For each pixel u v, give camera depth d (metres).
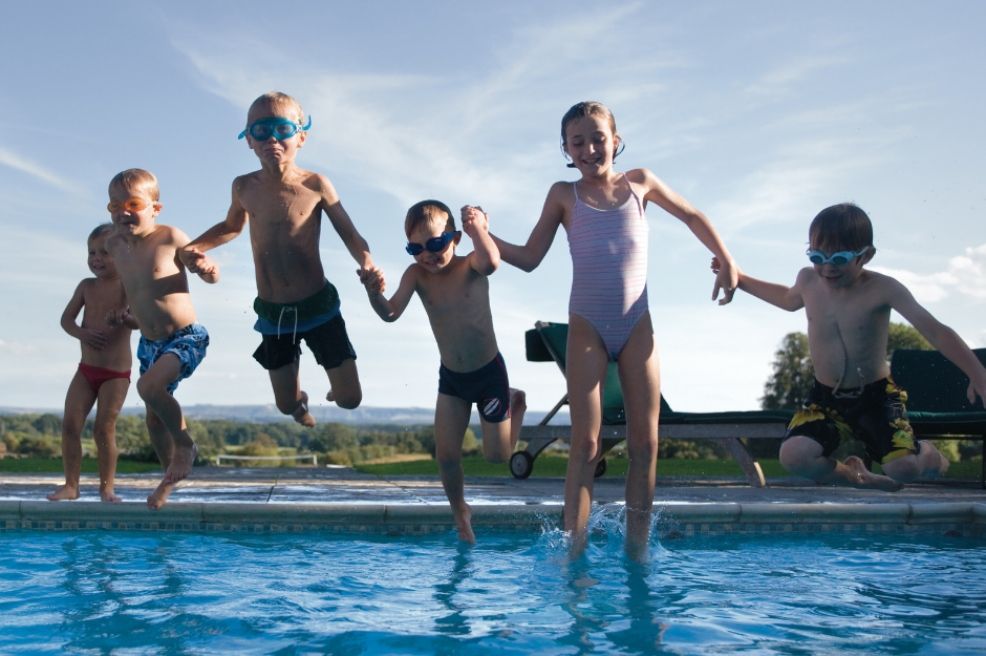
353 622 3.07
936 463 4.06
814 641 2.87
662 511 5.24
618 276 4.15
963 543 5.05
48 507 5.28
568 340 4.23
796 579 3.92
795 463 4.21
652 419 4.20
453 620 3.11
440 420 4.68
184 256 4.64
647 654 2.71
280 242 4.64
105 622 3.06
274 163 4.57
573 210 4.26
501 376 4.63
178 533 5.19
